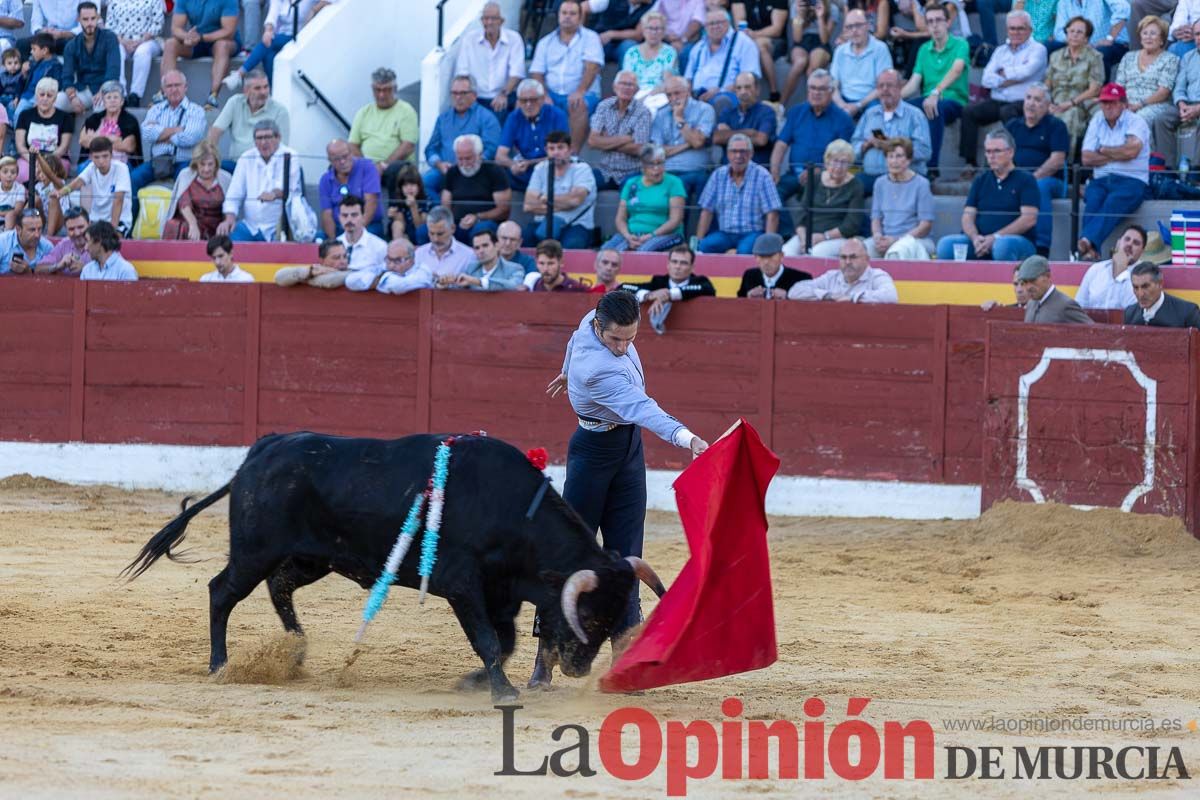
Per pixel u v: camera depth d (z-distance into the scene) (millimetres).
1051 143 34125
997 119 36219
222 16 42031
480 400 33625
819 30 38500
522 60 39406
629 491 17312
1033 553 27516
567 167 35375
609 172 36594
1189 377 28672
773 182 34562
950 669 18188
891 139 34094
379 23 42625
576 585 14844
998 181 33156
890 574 25594
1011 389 29828
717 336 32531
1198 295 31484
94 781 11516
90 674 16766
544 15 41906
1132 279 29516
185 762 12312
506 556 15742
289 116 39594
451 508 15766
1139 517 28266
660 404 32844
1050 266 32469
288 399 34625
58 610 20922
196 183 37438
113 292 35188
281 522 16359
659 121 36594
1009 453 29875
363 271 33781
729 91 36812
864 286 32062
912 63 37938
